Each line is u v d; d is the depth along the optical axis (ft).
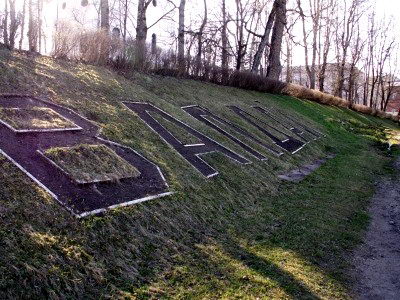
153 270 17.48
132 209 20.63
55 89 29.71
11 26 35.35
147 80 45.47
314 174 41.88
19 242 15.26
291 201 31.48
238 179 31.78
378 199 35.83
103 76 37.96
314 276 19.38
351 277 19.94
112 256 17.26
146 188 23.38
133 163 25.43
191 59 59.98
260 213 27.43
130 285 16.07
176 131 34.58
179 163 29.07
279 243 22.82
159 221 21.12
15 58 31.86
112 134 27.61
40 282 14.29
